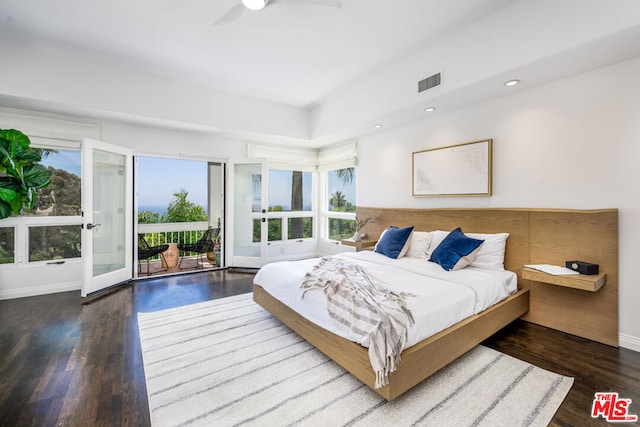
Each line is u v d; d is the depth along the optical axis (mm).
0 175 3180
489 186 3086
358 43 2971
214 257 6309
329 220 5902
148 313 3027
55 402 1671
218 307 3217
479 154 3168
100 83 3395
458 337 1974
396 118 3756
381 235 3957
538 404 1654
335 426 1497
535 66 2346
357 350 1743
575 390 1782
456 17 2559
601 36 1942
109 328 2662
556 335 2531
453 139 3461
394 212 4156
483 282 2418
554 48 2156
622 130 2275
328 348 2004
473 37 2650
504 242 2900
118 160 4027
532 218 2746
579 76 2484
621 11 1867
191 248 5406
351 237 5285
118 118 3793
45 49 3098
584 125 2463
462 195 3340
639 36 1915
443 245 2932
